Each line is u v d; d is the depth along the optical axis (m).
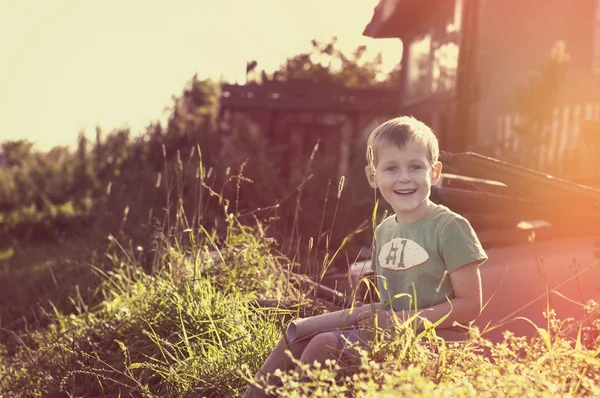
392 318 2.69
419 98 14.16
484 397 2.12
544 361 2.57
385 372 2.30
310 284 4.45
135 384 3.76
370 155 3.10
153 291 4.54
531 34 10.25
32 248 13.99
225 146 14.99
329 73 22.64
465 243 2.79
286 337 2.79
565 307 3.83
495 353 2.59
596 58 10.01
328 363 2.28
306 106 17.58
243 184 10.57
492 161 4.56
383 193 3.00
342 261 6.35
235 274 4.54
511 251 4.25
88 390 3.95
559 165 8.53
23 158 21.09
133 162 14.89
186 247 5.06
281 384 2.78
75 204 16.53
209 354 3.54
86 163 17.47
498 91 10.36
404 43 16.36
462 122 10.85
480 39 10.48
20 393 4.07
